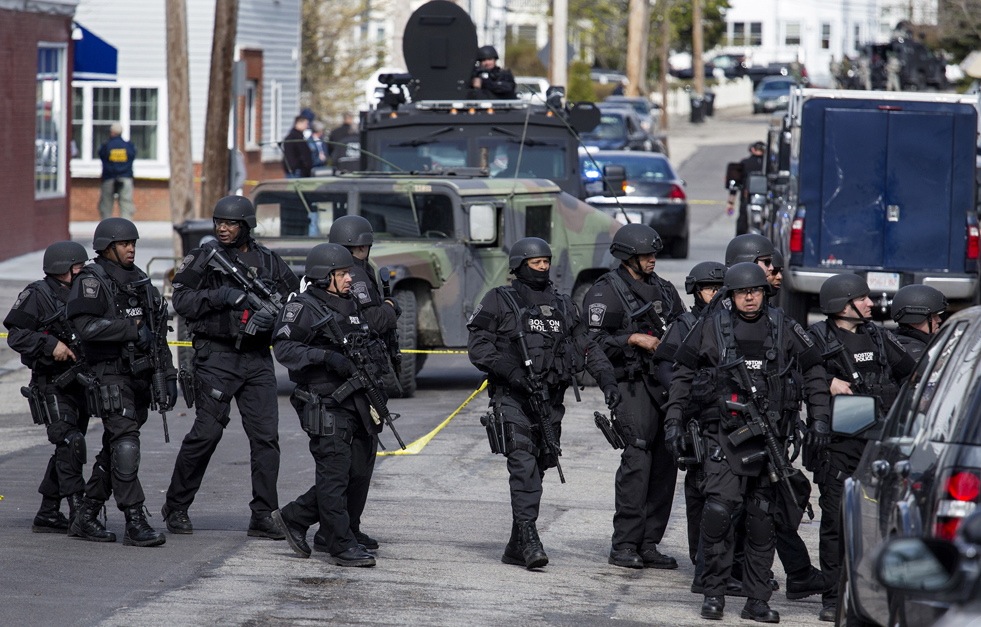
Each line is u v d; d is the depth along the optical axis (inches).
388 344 1347.2
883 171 2632.9
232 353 1362.0
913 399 875.4
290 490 1619.1
